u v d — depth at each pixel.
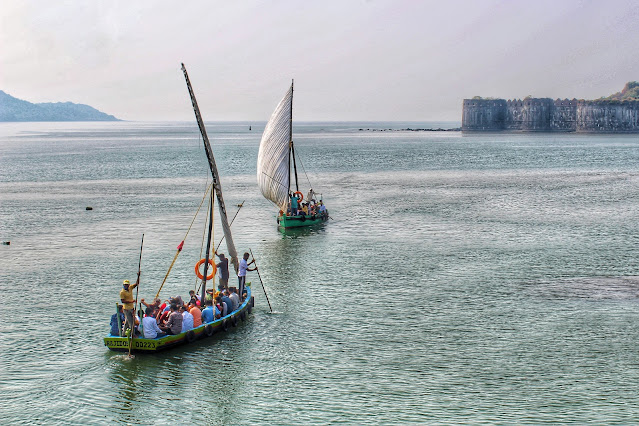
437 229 61.34
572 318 34.91
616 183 102.38
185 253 51.31
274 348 31.09
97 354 30.39
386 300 38.34
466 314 35.75
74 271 45.47
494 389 26.67
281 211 65.44
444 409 25.11
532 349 30.70
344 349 30.89
